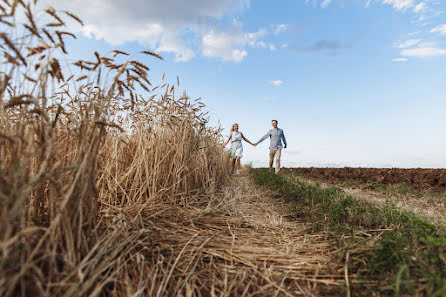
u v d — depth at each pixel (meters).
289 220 3.69
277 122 10.77
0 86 1.50
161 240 2.41
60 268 1.59
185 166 3.98
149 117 3.94
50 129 1.77
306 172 12.59
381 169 11.61
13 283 1.21
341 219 3.45
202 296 1.78
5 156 1.66
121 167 3.57
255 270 2.11
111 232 2.02
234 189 5.92
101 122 1.74
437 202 5.02
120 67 1.96
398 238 2.30
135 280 1.75
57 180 1.79
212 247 2.45
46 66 1.61
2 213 1.21
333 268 2.11
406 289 1.73
